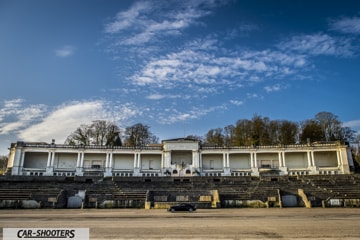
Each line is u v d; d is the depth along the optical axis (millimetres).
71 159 75062
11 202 44625
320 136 91625
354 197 46281
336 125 92688
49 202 46094
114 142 93125
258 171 73188
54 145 72812
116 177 62938
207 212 36500
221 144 104500
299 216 30312
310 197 46906
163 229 21203
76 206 47812
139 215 32531
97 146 74938
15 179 59469
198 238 17781
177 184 56562
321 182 55094
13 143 74688
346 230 20297
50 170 70938
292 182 55969
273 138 98250
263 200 46438
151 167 76750
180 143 75312
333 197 46156
